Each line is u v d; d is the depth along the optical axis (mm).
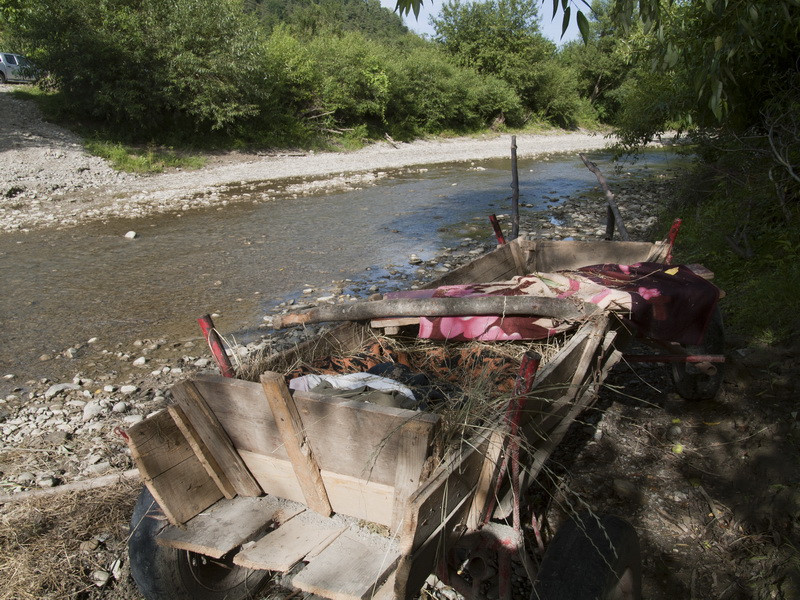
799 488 3900
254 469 3086
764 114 8914
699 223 9508
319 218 15148
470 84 38906
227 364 3318
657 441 4832
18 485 4609
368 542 2744
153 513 2959
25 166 19047
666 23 5203
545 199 17672
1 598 3508
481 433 2736
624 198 16984
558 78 44531
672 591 3463
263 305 8836
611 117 51188
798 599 3227
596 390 4129
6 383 6520
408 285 9523
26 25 22422
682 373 5270
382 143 32031
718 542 3785
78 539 3986
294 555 2666
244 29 24312
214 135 25562
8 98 23984
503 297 4016
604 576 2617
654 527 3926
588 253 6363
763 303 6328
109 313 8609
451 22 45094
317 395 2725
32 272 10617
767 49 8195
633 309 4367
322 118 30422
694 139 10914
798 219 7777
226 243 12625
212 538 2783
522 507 3979
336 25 51656
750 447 4520
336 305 4191
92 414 5684
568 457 4648
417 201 17531
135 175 20594
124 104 22016
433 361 4328
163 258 11484
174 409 2844
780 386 5141
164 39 22750
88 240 12875
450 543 2590
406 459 2537
